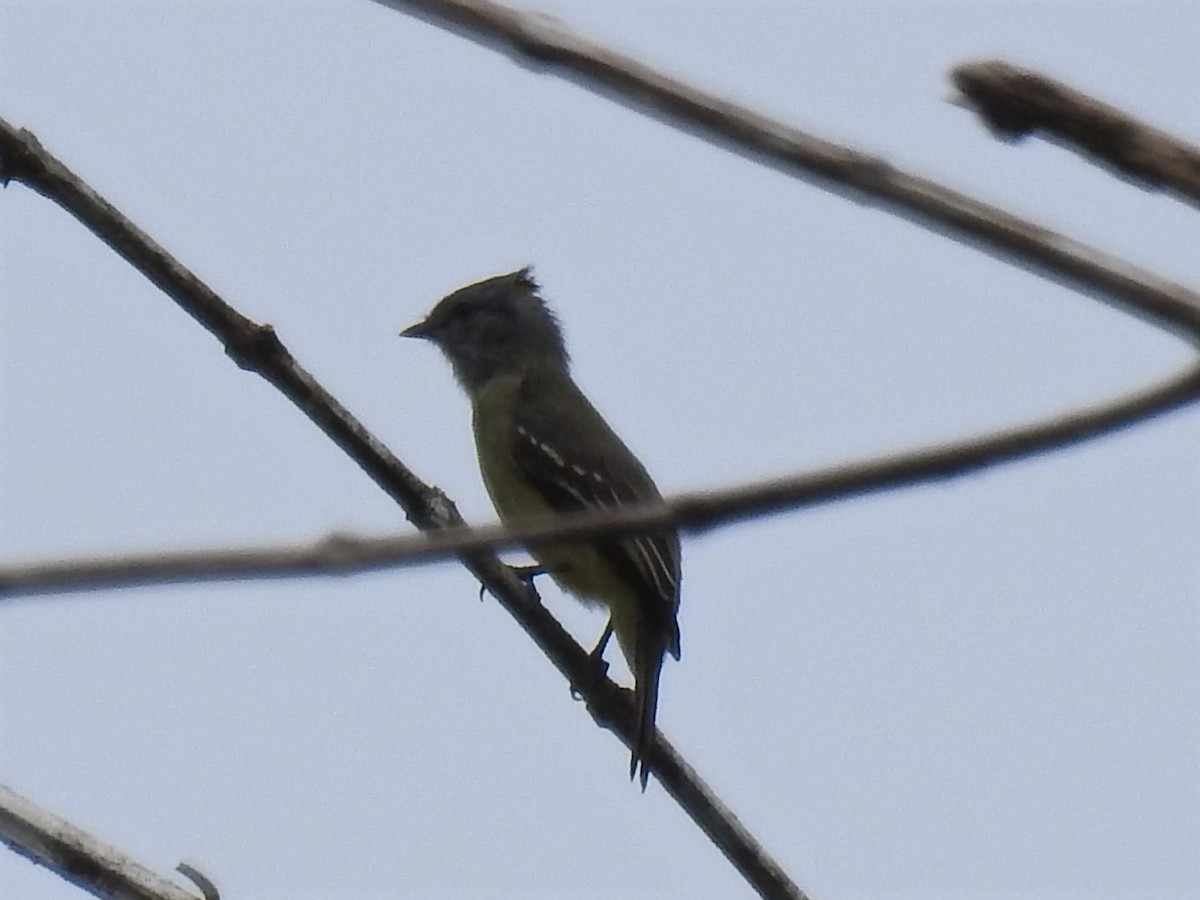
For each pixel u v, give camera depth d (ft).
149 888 30.48
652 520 14.43
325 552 13.88
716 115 14.62
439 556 14.10
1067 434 14.30
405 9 14.84
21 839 30.27
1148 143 15.08
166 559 13.53
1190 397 14.21
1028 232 14.70
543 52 14.61
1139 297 14.62
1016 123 15.26
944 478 14.33
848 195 14.71
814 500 14.42
